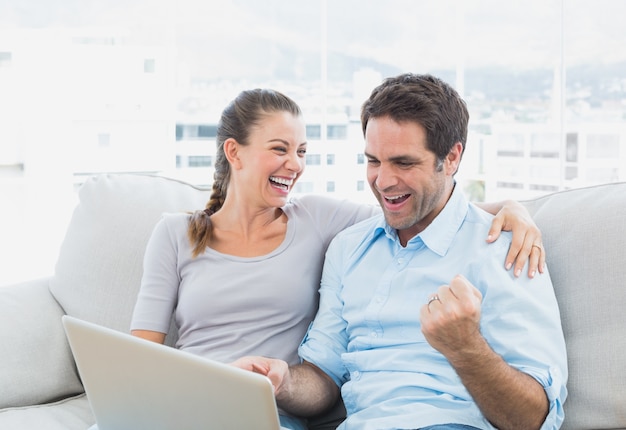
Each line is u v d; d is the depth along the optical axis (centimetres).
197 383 120
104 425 140
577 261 158
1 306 195
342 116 294
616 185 166
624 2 266
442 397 145
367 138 156
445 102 153
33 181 282
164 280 180
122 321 193
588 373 151
